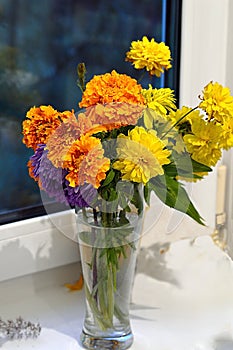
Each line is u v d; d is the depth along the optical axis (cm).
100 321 114
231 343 117
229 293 130
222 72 141
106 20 131
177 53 137
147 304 127
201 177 112
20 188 128
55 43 127
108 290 112
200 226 141
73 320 124
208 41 137
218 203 148
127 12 133
